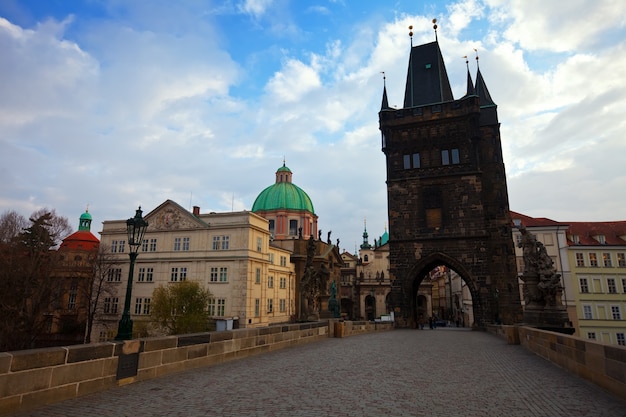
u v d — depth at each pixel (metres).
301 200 109.56
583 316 64.62
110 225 75.88
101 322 69.88
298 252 93.75
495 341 28.72
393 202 54.97
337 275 106.94
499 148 55.09
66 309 72.75
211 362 16.00
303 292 32.84
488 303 49.19
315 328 27.58
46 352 9.52
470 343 26.80
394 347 23.48
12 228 58.09
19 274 55.41
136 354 12.36
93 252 70.50
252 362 16.80
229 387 11.66
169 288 63.91
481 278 50.00
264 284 71.62
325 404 9.77
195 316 59.44
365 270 128.75
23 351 9.05
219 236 68.56
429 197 53.69
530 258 26.44
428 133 55.31
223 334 17.00
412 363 16.80
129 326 12.68
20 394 8.84
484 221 51.53
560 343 15.79
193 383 12.20
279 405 9.65
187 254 69.38
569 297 65.50
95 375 10.86
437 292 145.75
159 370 13.27
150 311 65.19
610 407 9.55
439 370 14.98
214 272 67.44
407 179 54.84
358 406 9.59
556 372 14.59
